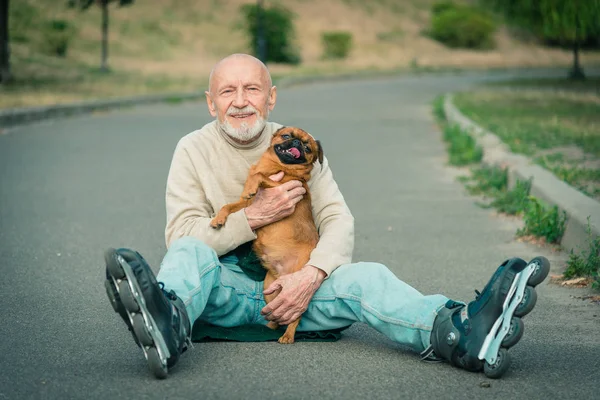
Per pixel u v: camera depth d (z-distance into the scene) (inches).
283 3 2389.3
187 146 162.6
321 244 154.6
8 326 168.1
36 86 980.6
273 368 140.8
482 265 233.0
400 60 2169.0
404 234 276.7
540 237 260.4
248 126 157.5
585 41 2578.7
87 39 1696.6
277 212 153.6
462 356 136.3
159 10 2049.7
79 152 489.7
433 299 142.4
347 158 476.1
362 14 2512.3
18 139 547.8
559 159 407.5
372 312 145.3
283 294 148.2
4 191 355.3
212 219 154.6
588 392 130.3
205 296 144.8
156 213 311.4
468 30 2471.7
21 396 127.2
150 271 127.7
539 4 942.4
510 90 1146.7
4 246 253.1
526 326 170.1
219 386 131.6
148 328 126.5
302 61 1968.5
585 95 1008.9
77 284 207.2
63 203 329.1
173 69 1537.9
